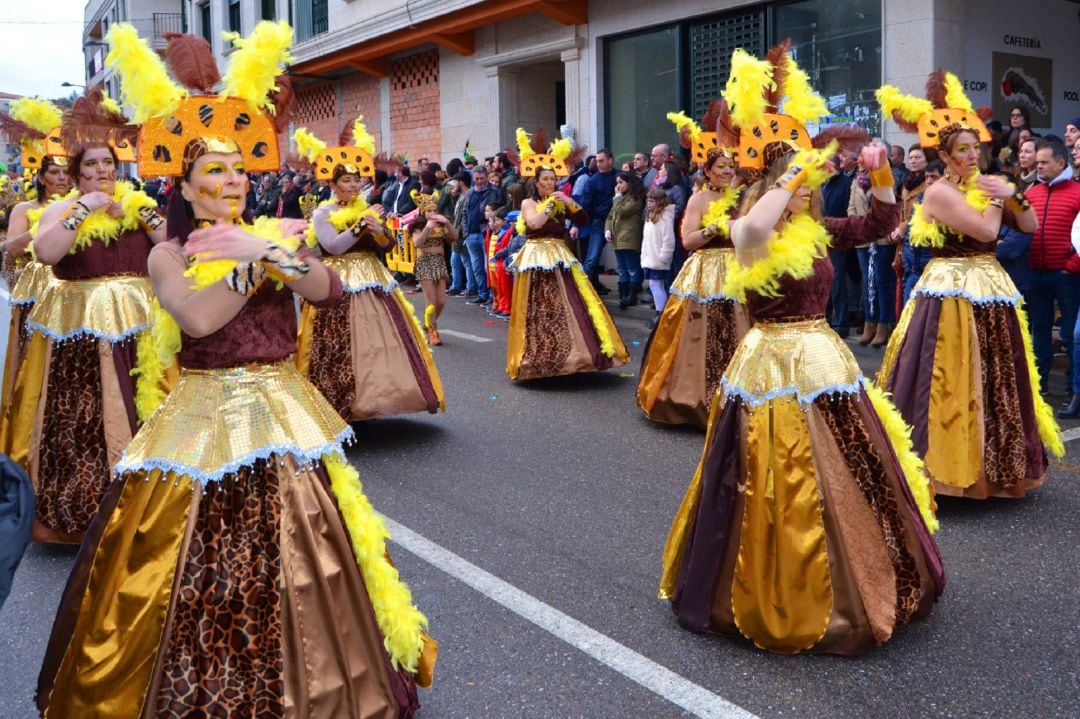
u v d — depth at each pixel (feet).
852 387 11.00
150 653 8.20
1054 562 13.57
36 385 14.94
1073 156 24.00
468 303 42.39
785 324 11.15
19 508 7.82
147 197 15.31
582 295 25.70
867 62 34.42
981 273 15.69
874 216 11.44
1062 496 16.33
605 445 20.06
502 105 51.57
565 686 10.58
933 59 32.01
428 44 55.83
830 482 10.77
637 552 14.30
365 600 8.93
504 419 22.47
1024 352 15.87
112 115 10.30
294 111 9.65
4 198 33.22
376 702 8.80
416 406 20.77
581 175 37.91
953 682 10.40
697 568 11.45
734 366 11.38
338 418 9.45
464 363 29.14
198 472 8.45
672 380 21.06
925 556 11.12
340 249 20.36
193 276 8.36
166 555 8.39
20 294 16.10
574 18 45.29
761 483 10.85
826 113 11.47
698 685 10.49
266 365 8.96
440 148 56.90
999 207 15.44
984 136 15.39
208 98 8.93
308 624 8.48
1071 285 21.26
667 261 31.19
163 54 9.41
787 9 36.96
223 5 79.46
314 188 50.67
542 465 18.79
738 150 11.79
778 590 10.79
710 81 40.63
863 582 10.77
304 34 66.85
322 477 9.06
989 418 15.64
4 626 12.43
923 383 15.76
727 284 11.61
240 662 8.28
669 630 11.78
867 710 9.91
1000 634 11.45
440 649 11.46
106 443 14.73
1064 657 10.89
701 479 11.56
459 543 14.85
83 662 8.34
